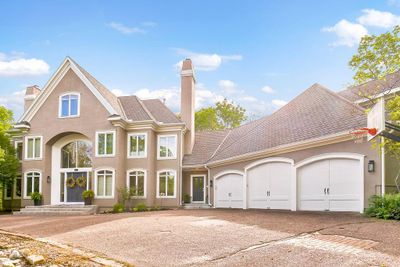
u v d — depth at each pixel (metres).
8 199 30.16
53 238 11.66
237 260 8.12
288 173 19.83
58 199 28.45
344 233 10.48
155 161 27.94
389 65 16.12
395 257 7.80
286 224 12.82
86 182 28.11
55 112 28.19
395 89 17.45
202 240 10.39
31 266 8.17
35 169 28.12
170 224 13.74
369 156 16.00
